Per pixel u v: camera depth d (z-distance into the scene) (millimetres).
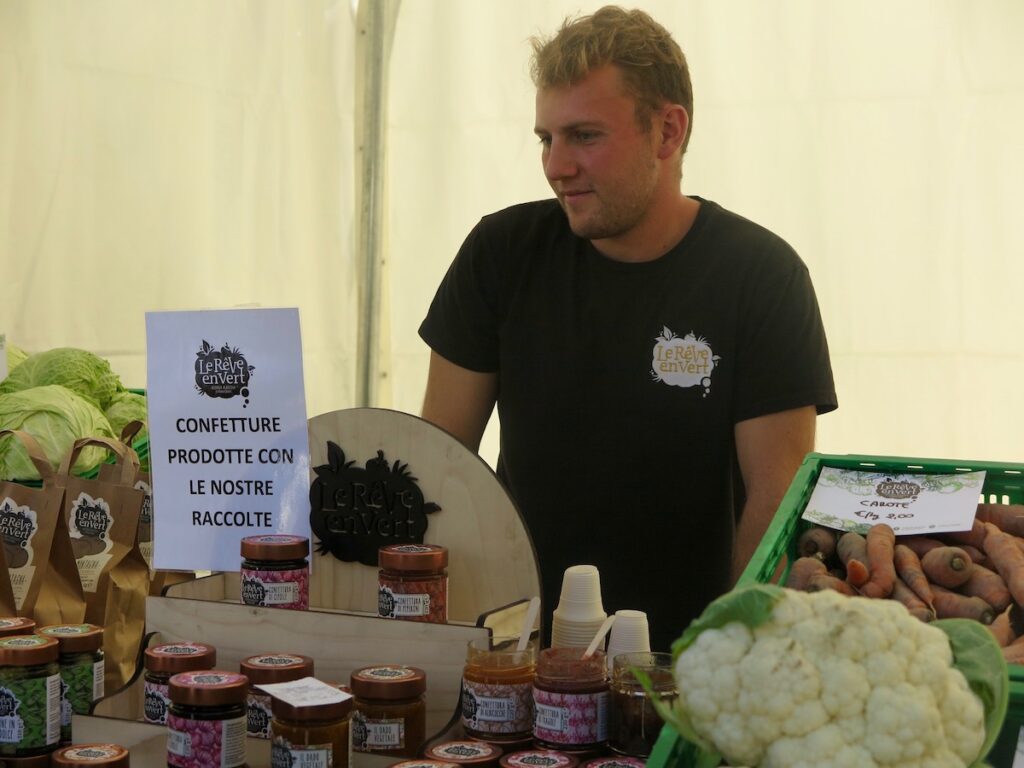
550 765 1116
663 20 3338
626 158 1833
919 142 3197
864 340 3277
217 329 1584
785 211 3299
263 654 1326
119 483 1678
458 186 3609
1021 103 3109
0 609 1546
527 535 1464
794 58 3268
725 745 893
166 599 1441
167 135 3346
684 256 1986
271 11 3541
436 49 3592
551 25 3492
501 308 2088
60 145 3119
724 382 1959
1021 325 3148
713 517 1999
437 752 1158
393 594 1358
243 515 1588
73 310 3168
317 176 3664
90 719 1300
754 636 904
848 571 1319
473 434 2172
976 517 1438
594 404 2006
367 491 1524
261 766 1242
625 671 1196
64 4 3109
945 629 993
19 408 1928
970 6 3135
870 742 869
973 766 922
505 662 1229
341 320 3727
